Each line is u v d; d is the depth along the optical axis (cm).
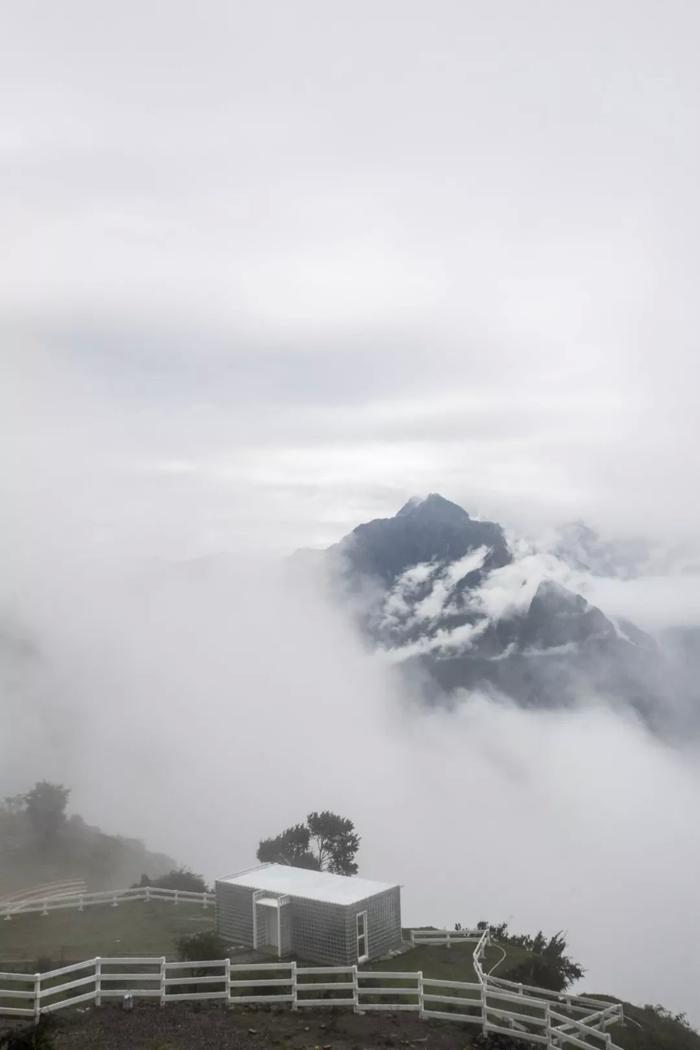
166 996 2636
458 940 3494
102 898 4062
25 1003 2573
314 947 3144
